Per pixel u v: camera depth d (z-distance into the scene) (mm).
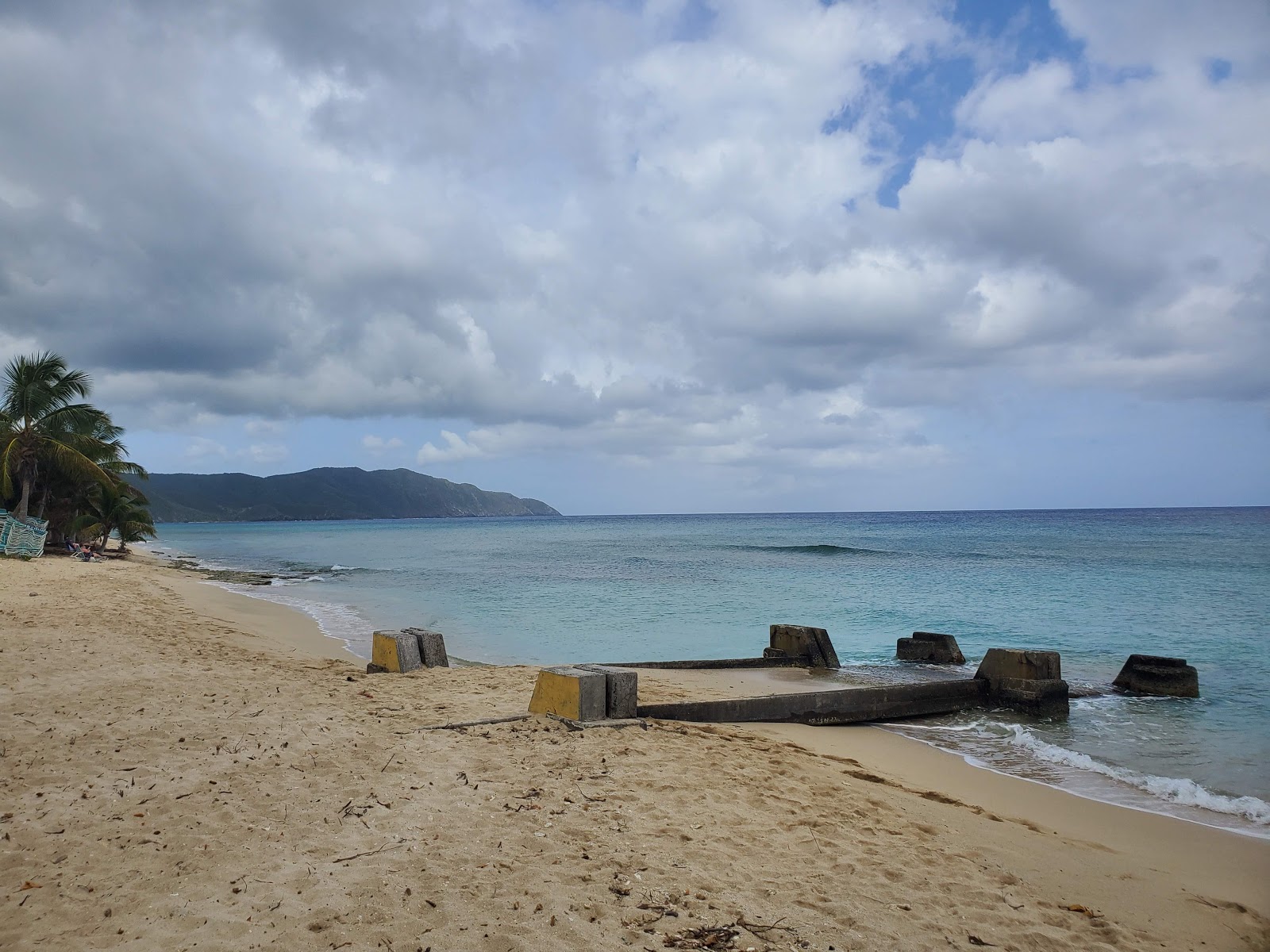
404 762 7113
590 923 4348
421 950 3938
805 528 124062
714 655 18516
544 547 77250
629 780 7070
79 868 4633
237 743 7316
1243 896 6020
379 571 46250
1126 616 24797
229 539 114312
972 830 6891
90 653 11711
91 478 42750
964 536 85188
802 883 5176
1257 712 13250
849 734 11391
